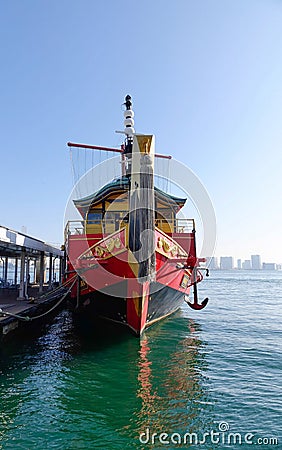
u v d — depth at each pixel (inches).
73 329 624.1
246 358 442.0
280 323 748.0
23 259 739.4
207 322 750.5
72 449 225.1
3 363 405.1
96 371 374.0
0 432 245.6
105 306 488.7
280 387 335.3
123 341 490.9
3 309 575.8
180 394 314.3
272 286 2632.9
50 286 1071.6
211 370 386.3
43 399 300.4
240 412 279.6
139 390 322.0
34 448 225.6
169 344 500.4
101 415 271.4
